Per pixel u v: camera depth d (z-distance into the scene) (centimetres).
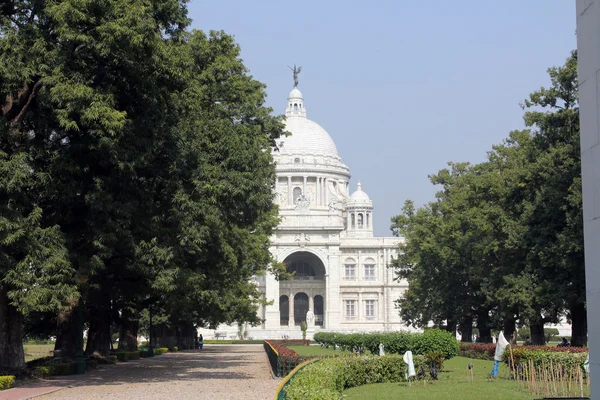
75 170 3853
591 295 1447
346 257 19438
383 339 5347
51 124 4025
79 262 4066
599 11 1390
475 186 7394
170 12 4097
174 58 4053
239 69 5778
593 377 1441
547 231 6134
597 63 1405
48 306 3703
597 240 1415
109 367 5628
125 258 4700
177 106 4456
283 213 18762
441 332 5197
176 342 10888
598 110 1405
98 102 3669
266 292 17662
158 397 3341
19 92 3941
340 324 17900
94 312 5756
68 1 3584
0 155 3616
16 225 3553
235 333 17575
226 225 5275
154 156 4228
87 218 4103
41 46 3681
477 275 8038
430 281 9394
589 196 1452
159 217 4316
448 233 8606
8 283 3756
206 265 5675
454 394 3466
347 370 3847
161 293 5294
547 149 6438
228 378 4609
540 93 6469
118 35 3622
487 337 8950
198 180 4409
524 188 6744
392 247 19362
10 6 3884
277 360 4709
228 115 5256
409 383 4097
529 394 3459
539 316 6594
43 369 4350
